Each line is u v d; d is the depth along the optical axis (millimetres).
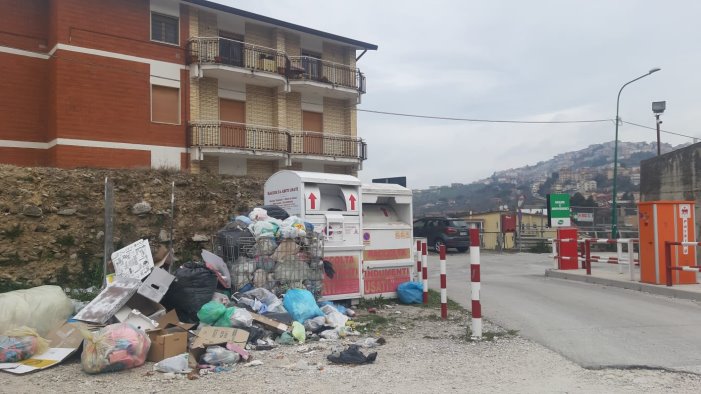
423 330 7637
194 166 24109
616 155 29906
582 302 9656
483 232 28484
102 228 12367
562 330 7359
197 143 23969
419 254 10719
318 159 28266
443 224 26672
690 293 9875
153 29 23438
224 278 7586
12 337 5781
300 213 8938
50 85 21297
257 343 6543
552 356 6117
